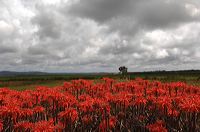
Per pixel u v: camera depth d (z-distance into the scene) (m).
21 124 9.14
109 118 10.59
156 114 11.02
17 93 13.05
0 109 9.55
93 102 10.62
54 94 11.22
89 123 10.52
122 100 10.78
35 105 12.29
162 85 13.99
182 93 13.16
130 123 10.77
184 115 10.48
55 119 10.48
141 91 13.41
